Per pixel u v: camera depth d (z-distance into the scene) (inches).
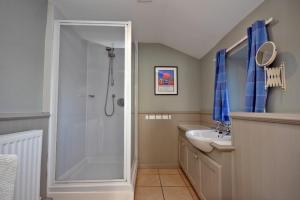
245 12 69.4
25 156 52.2
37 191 57.6
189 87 129.4
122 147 87.8
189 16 86.8
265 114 39.2
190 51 125.3
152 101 127.7
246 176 47.2
